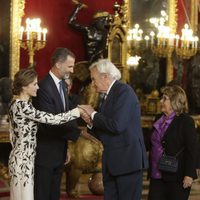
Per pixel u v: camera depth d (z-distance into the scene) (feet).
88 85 38.01
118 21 41.73
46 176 20.21
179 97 20.07
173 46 42.24
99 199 31.17
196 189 35.76
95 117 18.37
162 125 20.36
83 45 42.09
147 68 45.50
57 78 20.71
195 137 19.76
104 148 18.66
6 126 33.65
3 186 32.22
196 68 45.52
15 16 38.45
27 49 39.22
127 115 18.15
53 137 20.31
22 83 19.27
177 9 48.44
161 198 20.29
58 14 41.14
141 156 18.57
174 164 19.66
